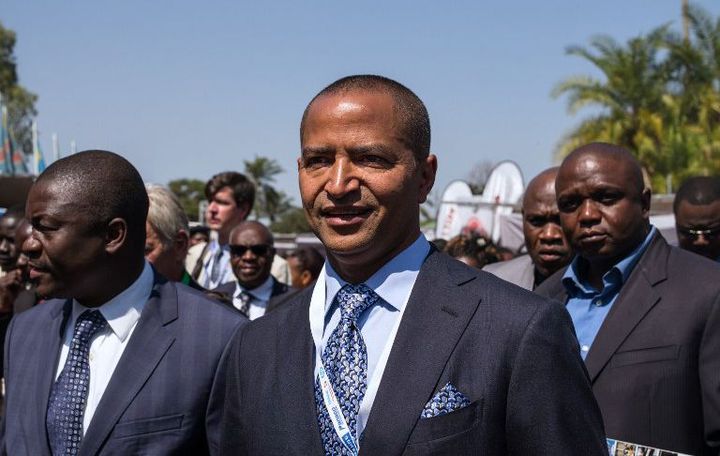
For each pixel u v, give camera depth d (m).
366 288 1.94
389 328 1.91
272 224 69.25
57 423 2.48
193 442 2.51
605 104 30.39
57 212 2.42
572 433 1.76
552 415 1.75
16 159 14.57
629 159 3.02
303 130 1.95
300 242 15.58
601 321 3.01
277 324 2.09
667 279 2.84
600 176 2.96
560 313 1.84
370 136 1.85
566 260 3.99
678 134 28.88
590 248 3.00
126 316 2.57
